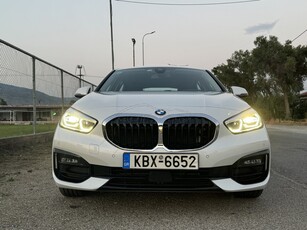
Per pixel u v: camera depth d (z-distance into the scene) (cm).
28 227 283
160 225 286
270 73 3484
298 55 3419
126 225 286
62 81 1107
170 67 488
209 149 296
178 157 294
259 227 281
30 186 421
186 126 298
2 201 356
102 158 299
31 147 821
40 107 941
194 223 290
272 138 1188
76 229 278
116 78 454
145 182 299
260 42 3478
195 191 294
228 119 309
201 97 344
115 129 302
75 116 322
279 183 438
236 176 303
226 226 283
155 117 299
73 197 365
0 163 599
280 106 3628
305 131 1666
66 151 313
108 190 301
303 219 300
